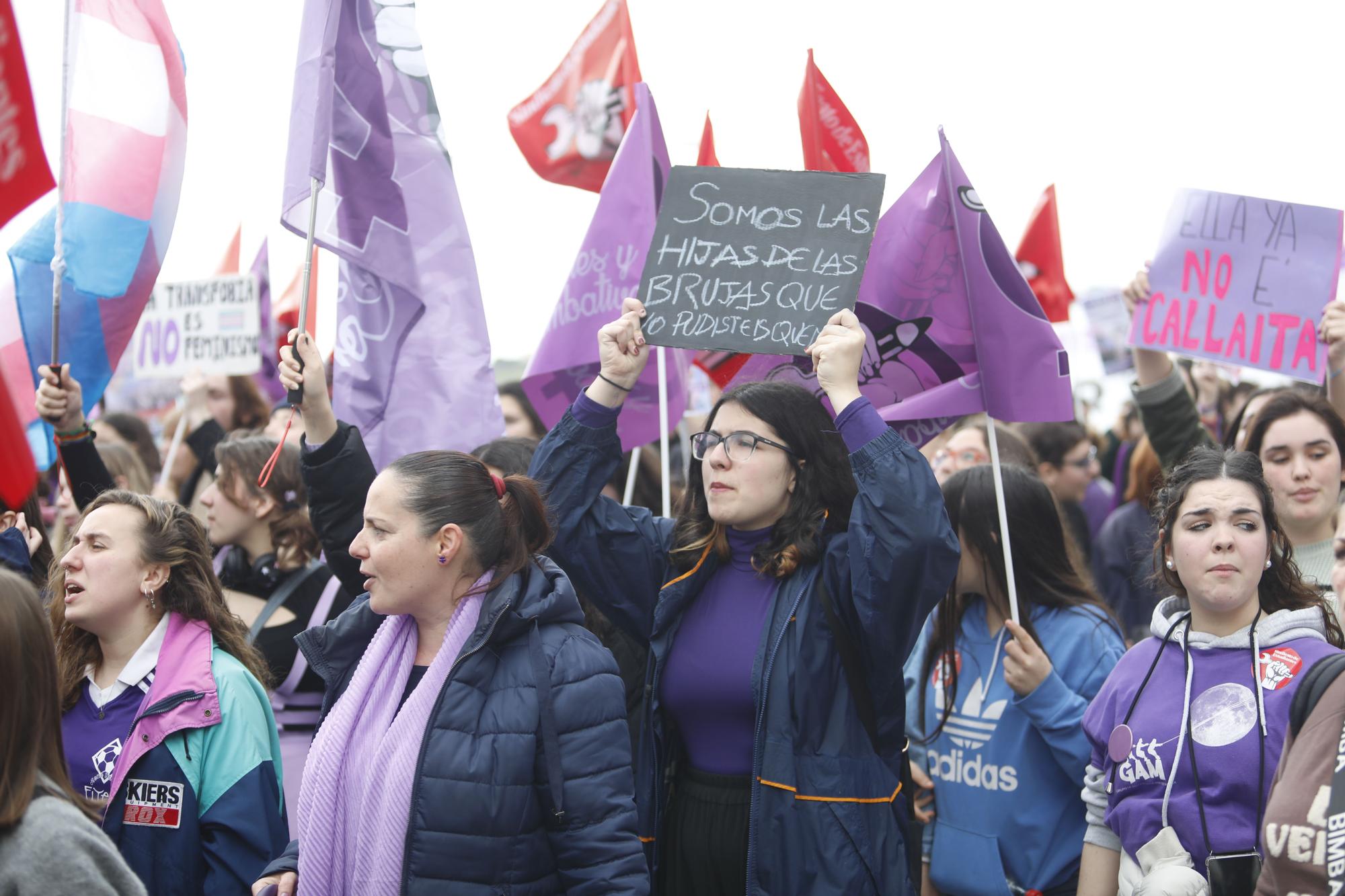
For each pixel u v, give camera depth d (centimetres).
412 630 291
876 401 390
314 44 384
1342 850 213
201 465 659
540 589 284
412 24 421
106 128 400
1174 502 303
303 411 356
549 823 270
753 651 312
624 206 441
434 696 271
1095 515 777
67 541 396
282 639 439
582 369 473
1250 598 293
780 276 333
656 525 346
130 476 559
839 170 449
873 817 297
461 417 417
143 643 320
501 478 294
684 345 332
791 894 289
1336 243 448
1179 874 269
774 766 297
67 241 394
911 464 291
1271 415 399
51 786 220
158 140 407
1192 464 303
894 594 288
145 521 321
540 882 270
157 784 300
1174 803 283
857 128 451
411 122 417
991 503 379
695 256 340
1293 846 220
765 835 294
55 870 209
